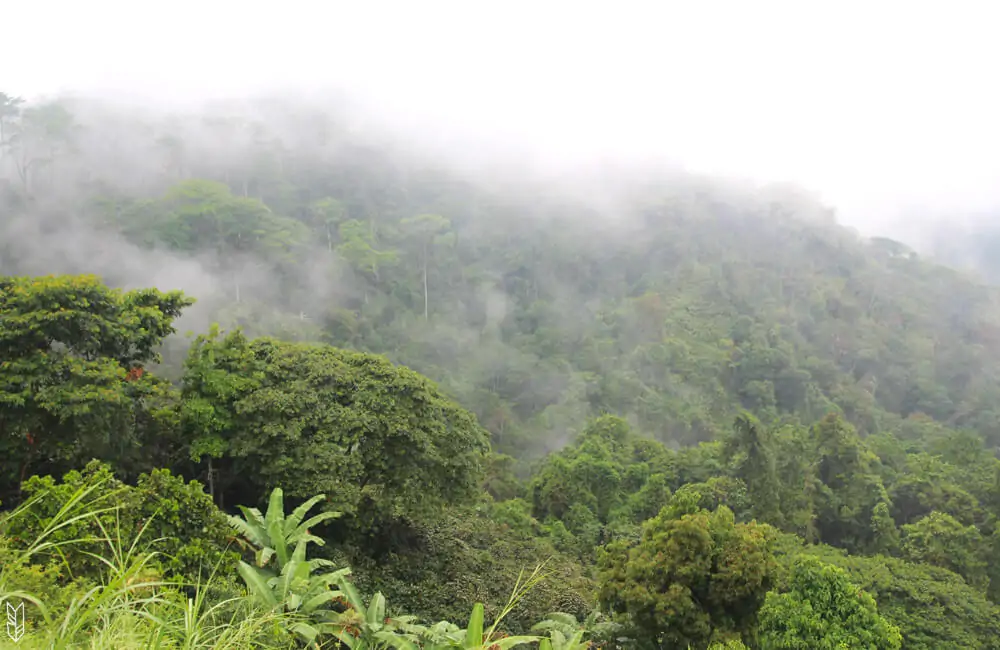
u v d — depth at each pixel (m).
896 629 14.70
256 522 12.53
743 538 16.19
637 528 34.72
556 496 38.69
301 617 8.54
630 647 16.31
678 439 70.62
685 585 15.49
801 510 36.47
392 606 17.19
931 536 31.81
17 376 14.76
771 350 84.88
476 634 7.34
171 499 12.67
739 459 39.38
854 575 23.67
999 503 36.94
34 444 15.49
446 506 21.22
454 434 20.81
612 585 16.08
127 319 17.45
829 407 80.00
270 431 17.95
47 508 10.30
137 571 4.97
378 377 20.72
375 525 21.50
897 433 77.69
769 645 14.80
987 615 22.00
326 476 17.81
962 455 51.53
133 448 17.09
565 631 14.98
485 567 22.34
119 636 4.25
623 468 43.38
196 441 18.09
